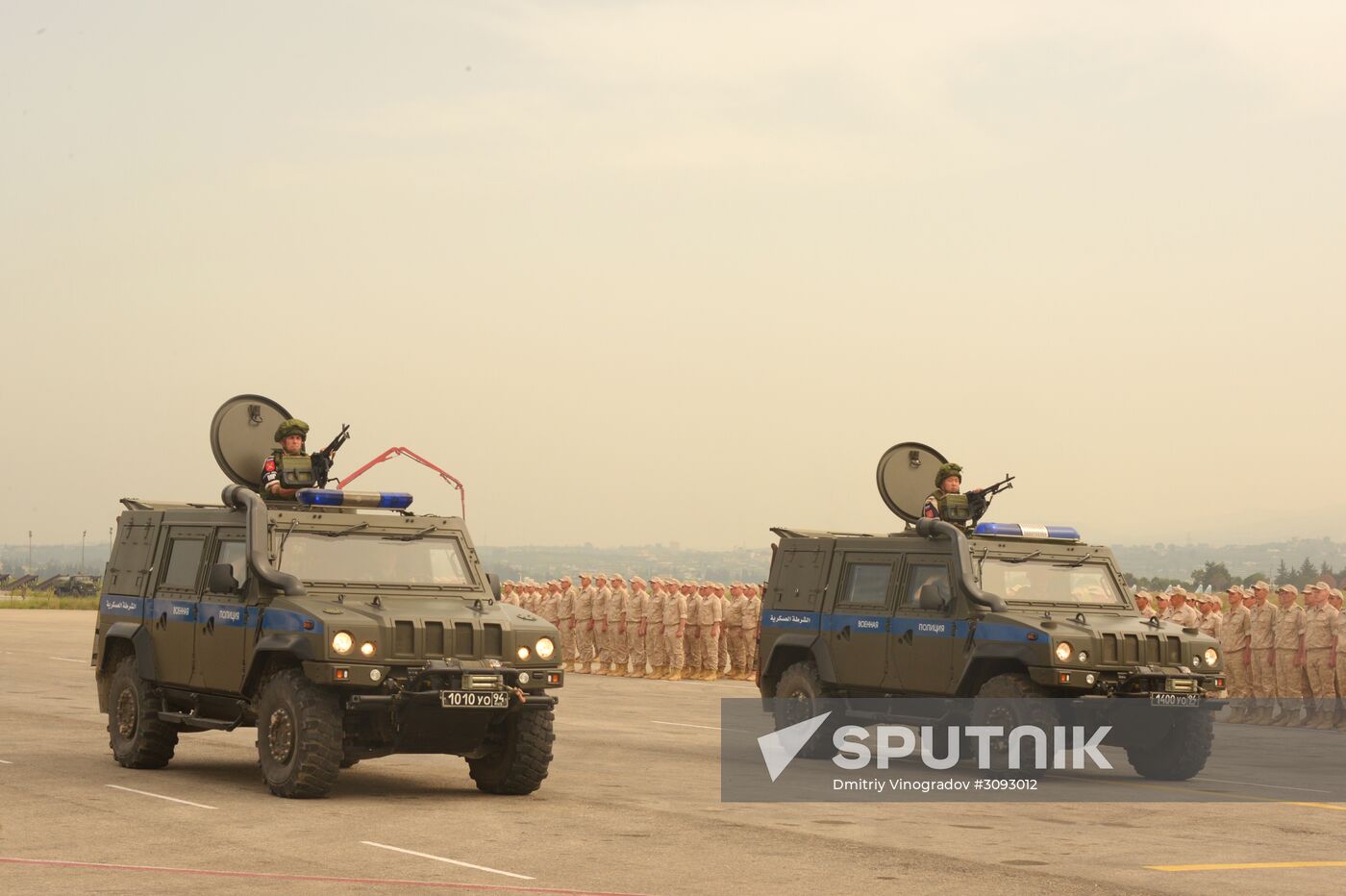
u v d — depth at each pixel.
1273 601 26.41
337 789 14.40
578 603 37.56
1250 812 13.77
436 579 14.55
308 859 10.55
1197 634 16.44
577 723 22.45
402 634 13.36
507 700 13.37
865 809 13.63
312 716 13.30
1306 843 11.98
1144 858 11.14
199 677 14.87
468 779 15.62
